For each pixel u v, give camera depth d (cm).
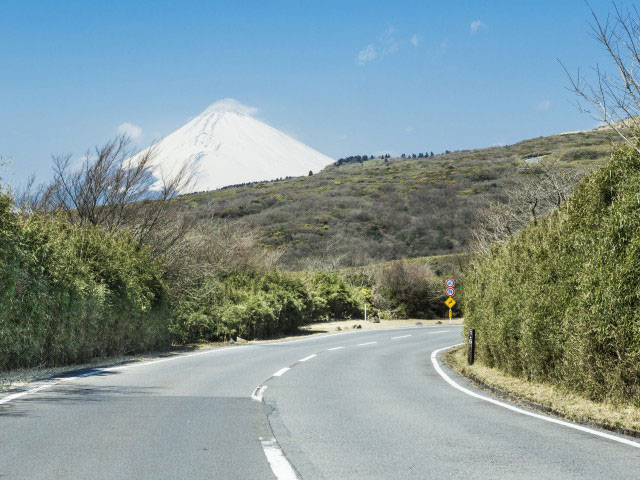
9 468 566
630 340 901
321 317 4434
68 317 1486
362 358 1981
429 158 18800
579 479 559
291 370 1544
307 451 664
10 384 1127
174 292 2283
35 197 2119
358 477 561
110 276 1752
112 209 2322
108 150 2336
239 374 1419
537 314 1204
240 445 685
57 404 928
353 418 879
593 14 936
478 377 1392
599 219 1030
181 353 1991
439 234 8881
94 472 559
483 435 767
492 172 12188
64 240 1633
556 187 2117
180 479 543
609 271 943
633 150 977
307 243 8138
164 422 809
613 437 762
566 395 1059
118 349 1809
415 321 4806
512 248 1445
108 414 855
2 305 1237
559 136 16550
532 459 638
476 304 1819
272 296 3112
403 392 1195
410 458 638
